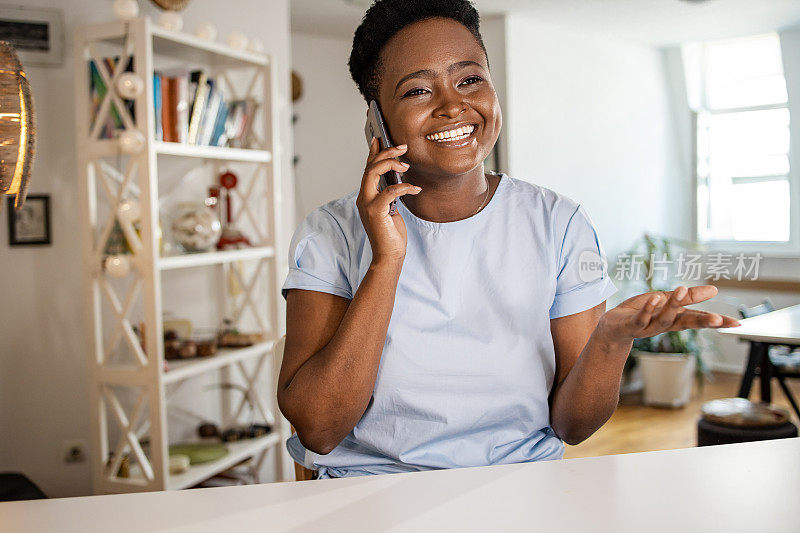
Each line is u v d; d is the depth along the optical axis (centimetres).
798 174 569
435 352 108
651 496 84
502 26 490
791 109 572
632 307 102
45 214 295
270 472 355
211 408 343
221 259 296
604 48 572
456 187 109
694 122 629
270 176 327
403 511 81
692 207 625
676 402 521
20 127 142
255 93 360
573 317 115
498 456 110
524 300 110
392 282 103
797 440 105
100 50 297
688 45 613
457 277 110
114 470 271
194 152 280
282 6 369
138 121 257
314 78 520
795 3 485
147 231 259
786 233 569
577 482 89
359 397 103
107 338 305
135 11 260
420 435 108
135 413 268
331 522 79
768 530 75
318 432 105
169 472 282
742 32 566
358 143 541
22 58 287
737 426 287
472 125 106
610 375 107
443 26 106
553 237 113
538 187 117
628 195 598
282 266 367
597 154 567
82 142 269
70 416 305
